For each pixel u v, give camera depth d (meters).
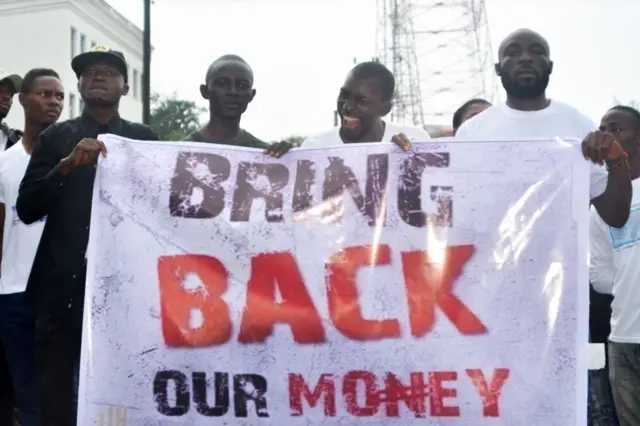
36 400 5.55
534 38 4.87
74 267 4.51
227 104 4.91
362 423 4.06
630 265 5.11
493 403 4.02
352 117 4.91
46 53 32.22
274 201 4.27
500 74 4.97
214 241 4.22
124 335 4.14
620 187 4.23
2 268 5.59
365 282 4.15
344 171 4.29
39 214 4.49
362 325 4.11
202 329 4.14
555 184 4.17
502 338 4.06
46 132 4.71
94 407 4.09
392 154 4.28
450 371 4.05
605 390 5.80
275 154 4.33
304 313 4.14
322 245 4.20
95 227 4.23
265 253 4.21
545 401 4.00
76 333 4.54
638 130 5.45
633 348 5.12
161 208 4.26
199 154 4.34
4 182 5.62
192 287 4.18
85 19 33.66
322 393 4.08
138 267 4.20
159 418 4.10
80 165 4.54
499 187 4.19
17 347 5.54
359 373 4.08
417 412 4.04
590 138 4.16
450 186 4.21
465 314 4.09
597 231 5.61
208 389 4.11
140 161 4.31
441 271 4.13
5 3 31.67
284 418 4.08
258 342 4.13
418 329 4.09
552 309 4.07
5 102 6.45
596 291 5.72
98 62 4.73
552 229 4.14
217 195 4.28
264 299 4.16
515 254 4.13
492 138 4.57
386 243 4.19
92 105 4.73
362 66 4.95
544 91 4.95
